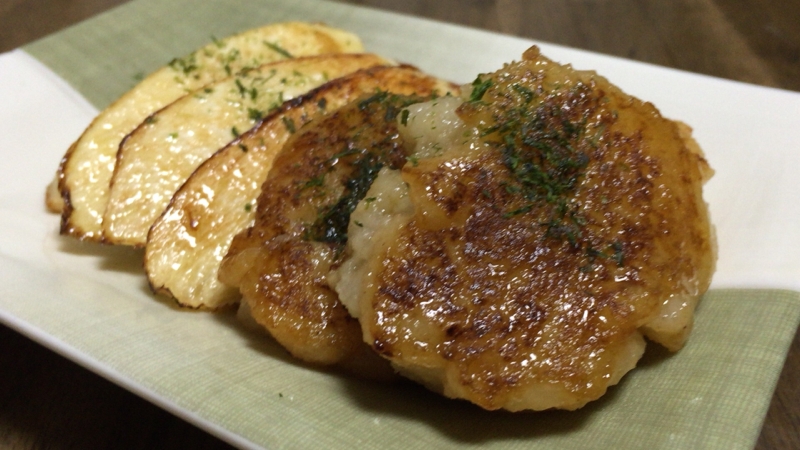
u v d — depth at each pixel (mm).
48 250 208
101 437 187
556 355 166
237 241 194
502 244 173
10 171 230
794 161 206
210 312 197
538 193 176
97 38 265
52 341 172
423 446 161
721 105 223
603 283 171
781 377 197
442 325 168
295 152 199
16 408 192
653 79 234
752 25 320
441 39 265
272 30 258
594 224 175
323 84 223
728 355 170
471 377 165
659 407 165
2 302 180
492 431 168
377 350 168
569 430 167
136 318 184
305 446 155
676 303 174
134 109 232
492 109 183
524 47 254
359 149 196
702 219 185
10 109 241
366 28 275
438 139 185
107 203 210
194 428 187
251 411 160
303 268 186
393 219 178
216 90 226
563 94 185
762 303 181
